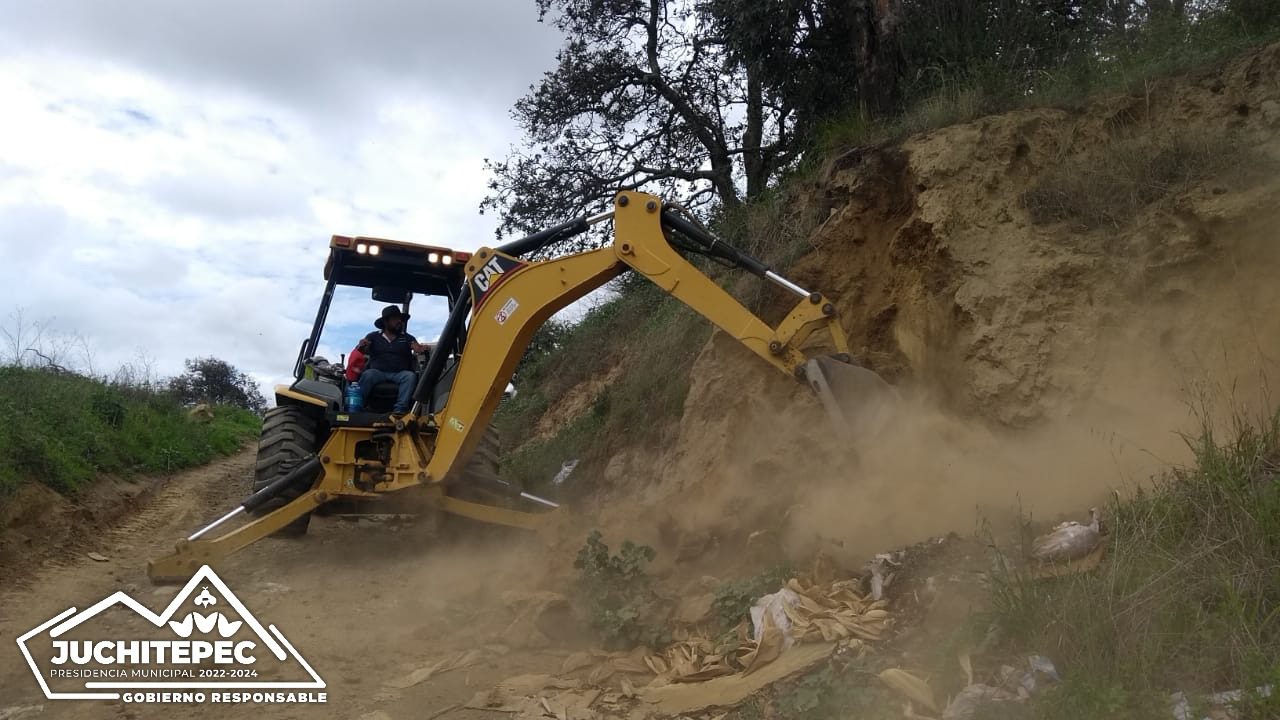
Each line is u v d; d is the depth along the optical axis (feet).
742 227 30.07
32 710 13.71
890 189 22.77
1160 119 19.72
